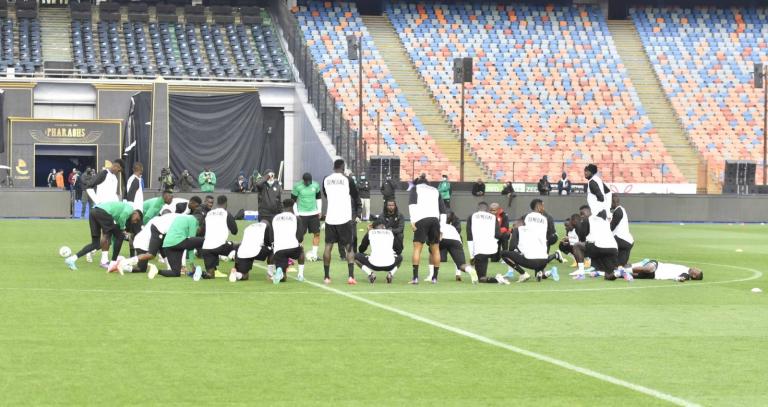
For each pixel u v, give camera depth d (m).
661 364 15.13
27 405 12.23
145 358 15.17
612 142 78.06
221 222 26.31
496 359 15.41
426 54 81.56
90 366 14.52
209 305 21.05
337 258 33.59
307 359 15.26
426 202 25.78
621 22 88.50
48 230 48.16
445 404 12.59
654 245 43.84
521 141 76.75
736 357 15.73
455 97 78.69
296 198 32.34
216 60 76.06
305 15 83.00
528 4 88.12
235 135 70.94
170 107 69.88
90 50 75.06
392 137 75.06
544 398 12.94
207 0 83.44
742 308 21.62
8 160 68.31
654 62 84.94
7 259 32.22
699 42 87.25
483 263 26.41
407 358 15.42
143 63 74.62
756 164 73.56
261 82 73.19
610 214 27.62
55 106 70.44
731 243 45.28
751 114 82.12
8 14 77.69
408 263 32.44
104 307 20.53
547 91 80.56
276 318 19.34
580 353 15.98
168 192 28.38
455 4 86.69
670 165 76.62
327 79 78.00
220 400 12.66
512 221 65.38
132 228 29.12
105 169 28.88
